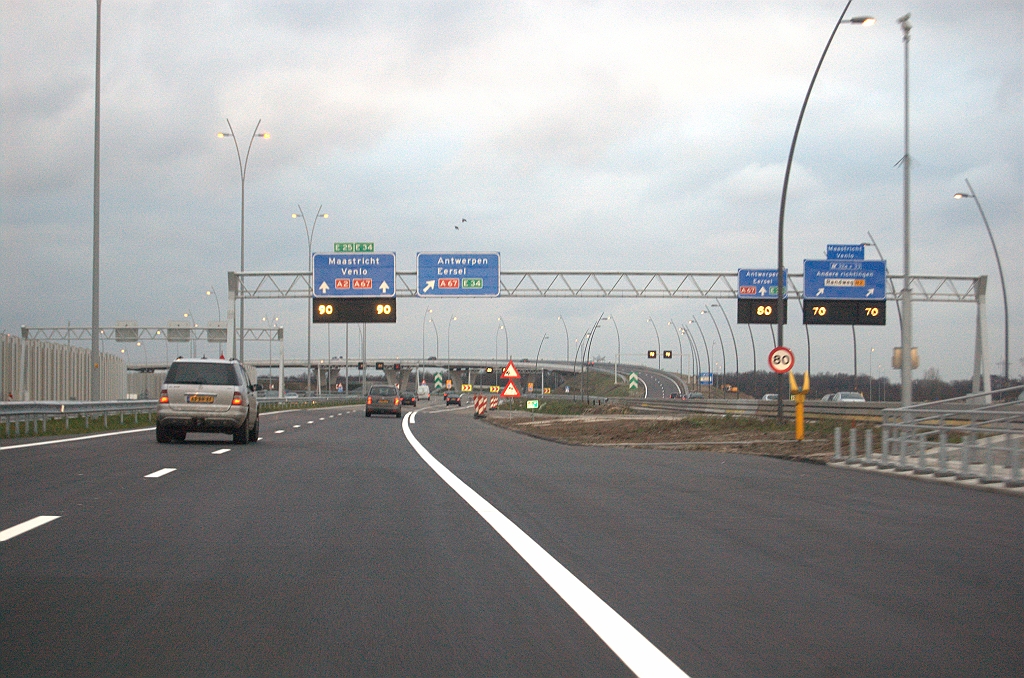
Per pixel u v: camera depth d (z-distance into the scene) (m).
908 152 30.81
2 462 18.34
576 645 6.00
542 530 10.75
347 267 53.44
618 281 55.41
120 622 6.48
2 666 5.49
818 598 7.42
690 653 5.84
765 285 53.09
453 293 53.53
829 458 22.72
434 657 5.73
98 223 38.03
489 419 60.47
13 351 51.38
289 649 5.88
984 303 54.06
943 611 7.03
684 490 15.38
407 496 13.87
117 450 22.12
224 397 25.06
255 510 12.03
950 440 25.00
